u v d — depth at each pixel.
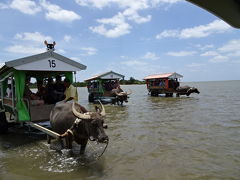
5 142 8.16
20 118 8.06
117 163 5.96
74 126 5.87
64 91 9.22
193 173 5.25
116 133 9.09
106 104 20.69
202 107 16.03
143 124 10.72
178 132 8.97
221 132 8.75
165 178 5.03
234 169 5.41
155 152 6.72
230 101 19.69
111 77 22.69
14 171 5.60
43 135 8.90
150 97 27.45
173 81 26.70
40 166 5.88
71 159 6.29
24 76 8.27
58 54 8.52
